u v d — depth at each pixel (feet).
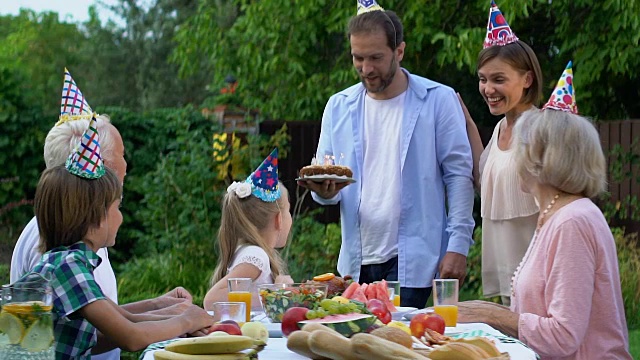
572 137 12.51
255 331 10.57
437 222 18.37
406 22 40.29
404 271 18.11
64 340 11.15
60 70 112.68
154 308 13.56
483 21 40.40
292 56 42.80
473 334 11.24
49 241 11.48
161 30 101.45
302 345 9.48
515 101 16.79
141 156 42.04
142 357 10.04
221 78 46.70
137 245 41.19
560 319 11.89
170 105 98.84
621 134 37.11
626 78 40.40
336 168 17.56
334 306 11.05
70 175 11.36
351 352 9.11
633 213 35.60
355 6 40.91
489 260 16.83
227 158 38.73
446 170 18.51
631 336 27.53
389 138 18.39
